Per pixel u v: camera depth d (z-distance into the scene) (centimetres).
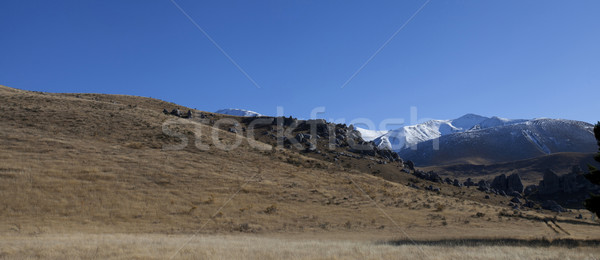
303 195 5644
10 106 7556
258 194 5359
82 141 6281
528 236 4062
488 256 2319
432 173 11162
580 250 2780
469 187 11456
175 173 5600
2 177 4444
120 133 7094
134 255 2094
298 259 2070
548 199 12431
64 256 2030
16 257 1978
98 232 3478
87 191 4509
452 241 3488
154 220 4059
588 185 12619
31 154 5338
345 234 4056
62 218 3781
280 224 4369
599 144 3812
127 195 4603
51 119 7144
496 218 5825
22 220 3588
